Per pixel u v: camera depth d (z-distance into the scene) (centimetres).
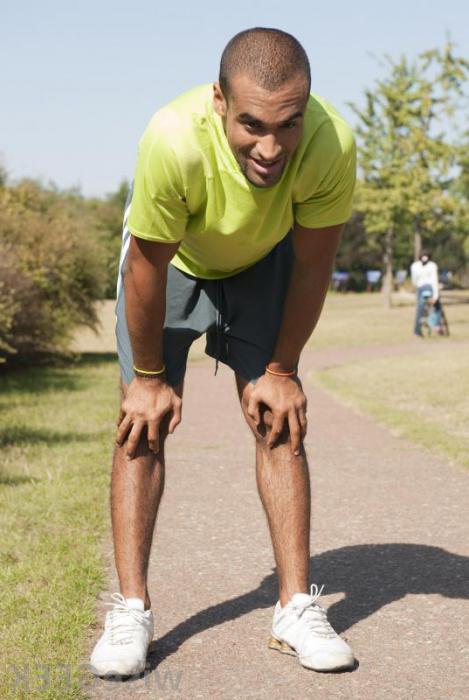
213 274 324
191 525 505
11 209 1548
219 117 280
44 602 369
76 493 565
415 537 476
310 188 290
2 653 319
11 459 674
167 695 292
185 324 329
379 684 300
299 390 330
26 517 508
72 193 5750
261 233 298
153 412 320
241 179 281
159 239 291
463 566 425
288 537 328
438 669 312
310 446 750
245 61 263
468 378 1218
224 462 689
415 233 3397
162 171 279
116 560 324
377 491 584
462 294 5247
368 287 6256
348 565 428
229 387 1227
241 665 315
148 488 325
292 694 292
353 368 1391
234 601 380
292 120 266
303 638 313
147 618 316
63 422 870
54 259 1457
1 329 1224
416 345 1906
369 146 3288
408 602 377
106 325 2777
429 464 671
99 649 305
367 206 3288
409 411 932
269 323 328
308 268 311
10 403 1020
